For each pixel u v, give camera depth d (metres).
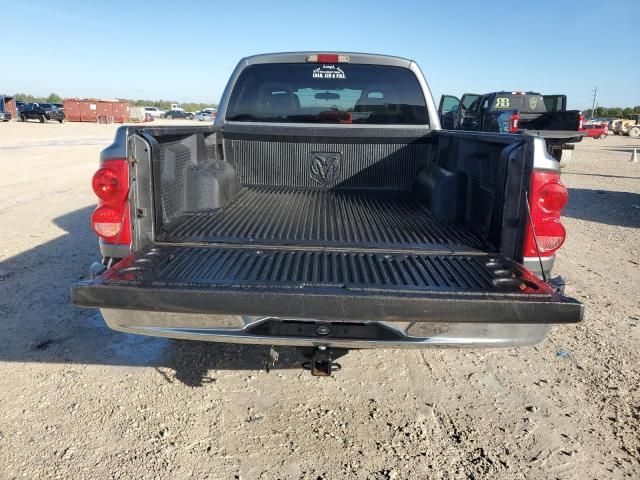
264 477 2.64
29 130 36.34
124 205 2.82
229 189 4.16
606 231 8.34
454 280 2.63
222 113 4.64
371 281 2.61
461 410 3.23
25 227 7.53
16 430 2.95
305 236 3.33
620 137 50.97
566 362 3.84
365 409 3.23
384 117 4.66
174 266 2.75
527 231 2.78
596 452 2.86
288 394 3.38
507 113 14.84
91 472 2.64
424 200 4.16
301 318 2.43
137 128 2.87
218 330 2.60
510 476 2.67
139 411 3.16
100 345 3.97
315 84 4.60
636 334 4.31
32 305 4.66
